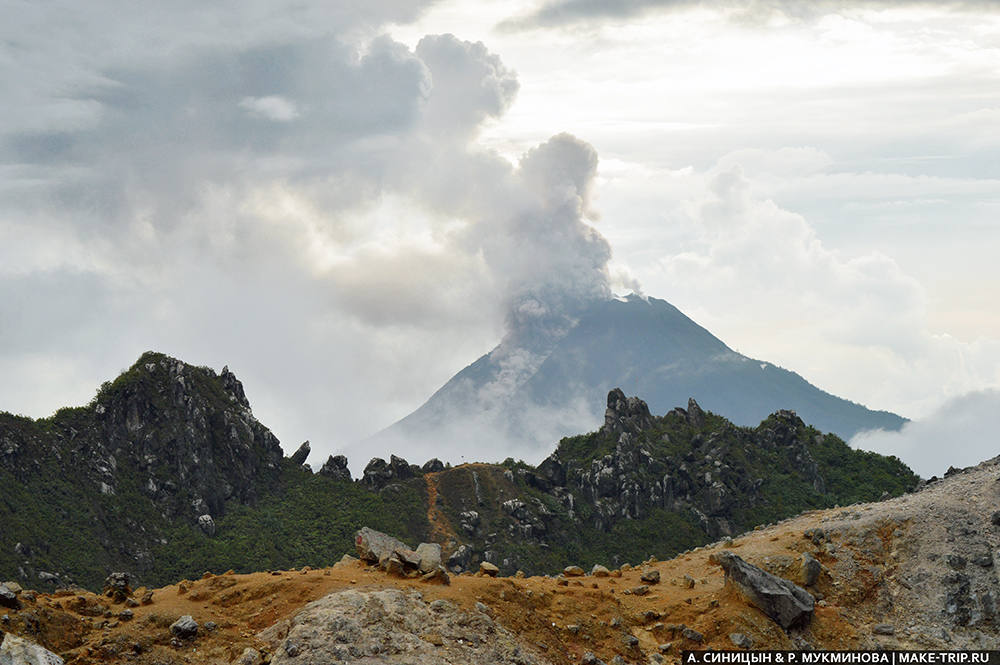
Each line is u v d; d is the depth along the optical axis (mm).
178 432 139375
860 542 57500
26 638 41750
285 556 128375
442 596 47938
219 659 43562
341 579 49656
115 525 123562
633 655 48281
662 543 133875
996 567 53531
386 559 52875
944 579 53438
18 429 126312
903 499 65500
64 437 131375
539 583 55219
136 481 133250
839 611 52344
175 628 44438
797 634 50031
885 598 53438
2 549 105688
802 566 54594
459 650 43969
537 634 47438
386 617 44938
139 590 50625
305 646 42688
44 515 116875
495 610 47875
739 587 51469
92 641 43250
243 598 48312
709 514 138000
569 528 138750
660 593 54625
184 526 130250
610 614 51281
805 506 138500
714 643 48906
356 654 42375
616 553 133875
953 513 58188
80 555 113500
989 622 51312
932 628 51125
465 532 137750
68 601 46156
